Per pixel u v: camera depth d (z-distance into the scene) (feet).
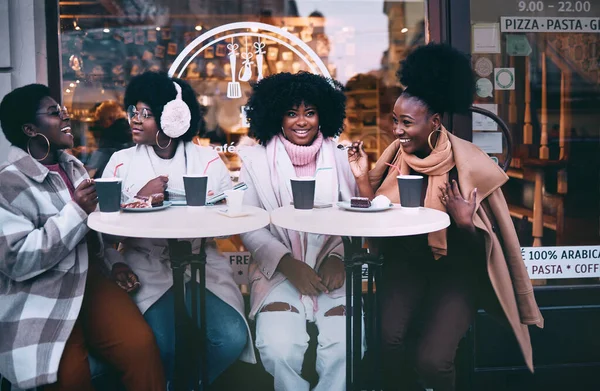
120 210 6.80
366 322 8.01
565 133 10.43
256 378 8.77
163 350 7.66
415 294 8.02
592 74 10.39
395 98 11.27
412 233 6.02
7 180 6.87
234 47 10.95
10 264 6.56
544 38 10.26
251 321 8.84
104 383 7.54
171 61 10.80
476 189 7.39
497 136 10.24
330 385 7.72
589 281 10.55
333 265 8.55
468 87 8.23
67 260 7.01
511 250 7.97
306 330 8.11
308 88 8.75
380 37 11.14
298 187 7.08
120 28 10.51
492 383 9.63
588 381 9.85
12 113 7.14
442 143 8.02
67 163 7.73
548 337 9.94
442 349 7.28
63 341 6.61
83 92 10.41
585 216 10.50
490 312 8.32
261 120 9.04
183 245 6.64
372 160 11.36
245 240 8.53
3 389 7.32
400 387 7.85
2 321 6.73
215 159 8.94
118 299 7.33
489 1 10.11
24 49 9.50
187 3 10.75
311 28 11.07
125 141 10.58
